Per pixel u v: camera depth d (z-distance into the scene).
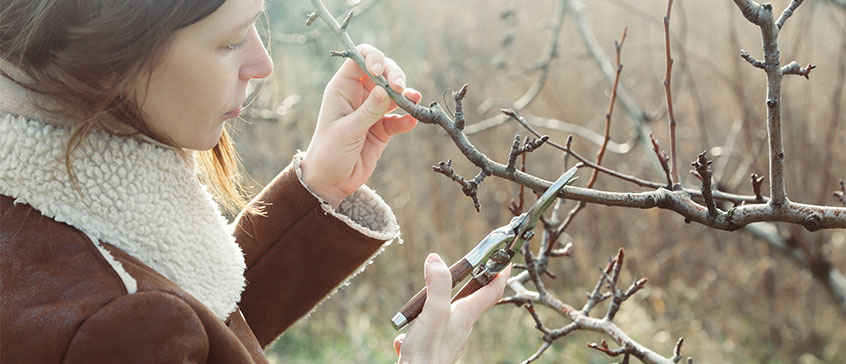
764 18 0.81
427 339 0.87
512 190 4.14
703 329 3.95
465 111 4.50
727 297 4.09
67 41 0.75
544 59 2.52
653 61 5.09
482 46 4.93
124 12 0.73
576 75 4.71
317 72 4.67
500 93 4.56
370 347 3.72
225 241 0.95
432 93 4.60
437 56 4.78
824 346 3.89
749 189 3.57
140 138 0.85
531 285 3.94
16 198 0.80
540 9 5.01
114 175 0.82
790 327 3.95
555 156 4.34
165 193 0.86
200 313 0.79
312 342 3.88
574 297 3.88
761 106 4.05
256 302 1.14
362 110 1.05
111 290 0.75
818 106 4.26
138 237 0.83
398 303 4.05
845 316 3.91
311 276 1.14
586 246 4.13
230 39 0.79
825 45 4.56
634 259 4.09
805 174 3.79
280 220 1.12
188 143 0.85
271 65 0.87
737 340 3.95
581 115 4.47
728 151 2.71
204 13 0.75
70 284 0.75
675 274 4.17
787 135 3.94
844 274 3.63
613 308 1.23
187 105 0.81
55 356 0.72
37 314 0.73
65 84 0.75
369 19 4.89
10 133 0.80
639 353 1.19
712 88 4.57
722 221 0.89
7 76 0.80
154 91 0.79
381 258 4.23
